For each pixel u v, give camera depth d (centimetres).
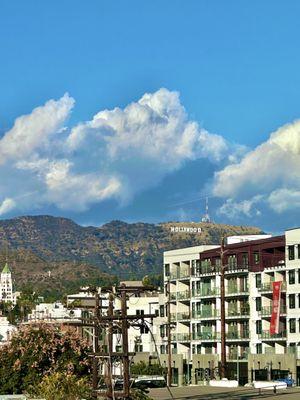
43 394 7362
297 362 15350
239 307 17075
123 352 6800
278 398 9262
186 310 18775
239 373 16675
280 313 16038
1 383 8812
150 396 9881
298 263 15762
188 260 18750
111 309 7250
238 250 17325
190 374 17962
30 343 8925
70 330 9131
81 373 8881
